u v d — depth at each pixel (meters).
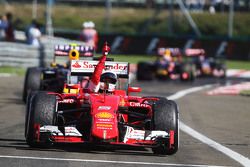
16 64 101.75
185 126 47.47
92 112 32.66
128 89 38.47
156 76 106.00
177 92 81.19
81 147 34.47
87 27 94.00
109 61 39.09
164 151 33.22
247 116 57.00
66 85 37.69
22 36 148.62
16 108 54.94
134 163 30.09
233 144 39.09
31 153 31.75
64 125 34.69
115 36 168.88
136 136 32.53
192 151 35.19
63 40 120.06
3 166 28.02
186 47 166.38
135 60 149.50
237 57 166.12
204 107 63.34
